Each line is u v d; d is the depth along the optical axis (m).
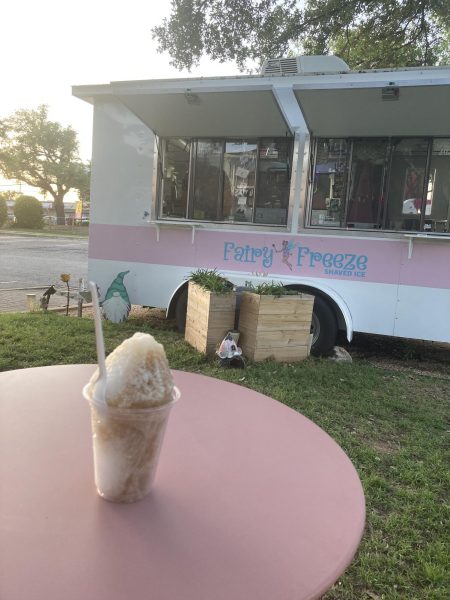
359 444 3.26
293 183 5.27
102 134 5.98
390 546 2.30
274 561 0.87
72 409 1.47
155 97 5.05
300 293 5.02
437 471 2.98
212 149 5.64
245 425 1.47
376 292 5.10
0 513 0.94
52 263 14.27
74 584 0.78
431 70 4.39
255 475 1.17
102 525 0.93
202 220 5.75
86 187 44.06
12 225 36.66
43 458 1.16
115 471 0.96
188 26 10.95
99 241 6.12
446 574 2.12
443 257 4.87
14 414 1.42
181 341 5.39
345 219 5.25
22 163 41.62
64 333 5.28
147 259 5.95
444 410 4.02
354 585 2.07
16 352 4.56
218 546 0.90
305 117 4.95
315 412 3.74
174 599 0.77
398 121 4.79
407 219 5.10
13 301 7.82
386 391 4.35
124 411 0.89
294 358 4.99
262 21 10.95
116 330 5.67
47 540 0.87
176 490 1.07
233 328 4.95
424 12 10.46
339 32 11.30
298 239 5.31
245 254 5.53
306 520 1.01
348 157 5.18
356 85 4.38
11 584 0.77
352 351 5.95
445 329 4.93
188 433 1.38
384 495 2.70
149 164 5.83
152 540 0.90
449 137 4.91
